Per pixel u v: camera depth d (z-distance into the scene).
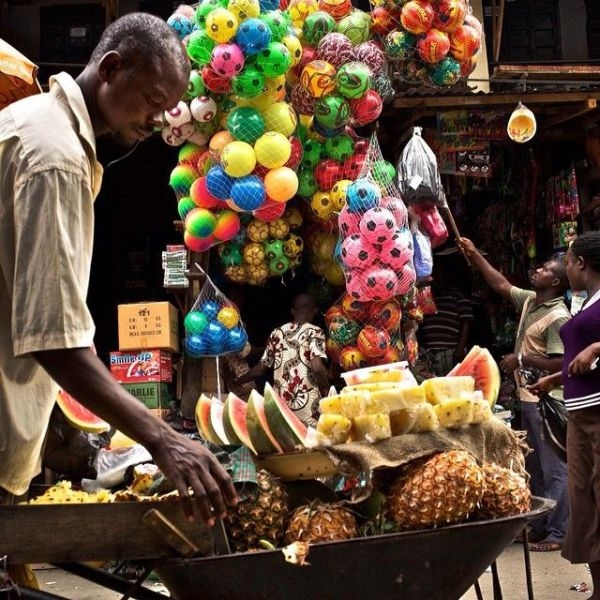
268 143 5.47
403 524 2.54
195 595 2.28
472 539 2.42
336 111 5.70
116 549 2.14
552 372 5.62
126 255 9.28
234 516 2.50
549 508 2.67
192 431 6.49
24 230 1.98
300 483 2.81
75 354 1.96
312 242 6.53
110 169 9.23
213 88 5.57
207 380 6.46
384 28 6.20
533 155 7.67
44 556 2.07
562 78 7.28
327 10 6.07
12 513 2.06
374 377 2.99
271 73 5.43
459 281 7.96
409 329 6.23
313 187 6.15
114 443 3.57
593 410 4.36
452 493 2.50
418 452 2.59
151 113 2.24
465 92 6.74
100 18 8.97
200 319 6.05
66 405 2.91
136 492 2.84
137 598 2.42
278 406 2.69
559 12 9.06
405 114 7.05
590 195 7.64
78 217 2.04
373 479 2.69
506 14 9.00
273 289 7.71
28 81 2.92
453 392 2.80
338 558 2.27
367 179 5.62
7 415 2.21
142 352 6.41
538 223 7.82
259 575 2.24
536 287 5.97
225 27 5.25
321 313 7.05
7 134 2.06
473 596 4.89
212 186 5.66
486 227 8.07
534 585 5.11
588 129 7.31
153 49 2.17
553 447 5.02
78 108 2.12
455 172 7.02
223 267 6.76
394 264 5.54
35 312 1.95
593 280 4.57
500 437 2.81
